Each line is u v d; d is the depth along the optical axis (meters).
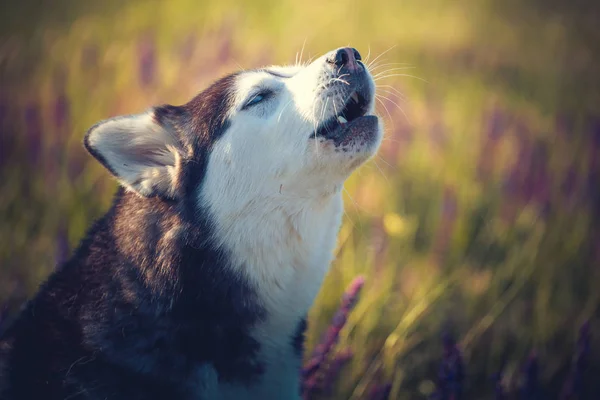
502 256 5.31
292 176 3.23
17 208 5.27
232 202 3.26
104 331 3.13
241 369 3.25
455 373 3.57
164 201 3.31
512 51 9.69
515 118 7.35
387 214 5.29
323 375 3.72
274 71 3.67
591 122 7.08
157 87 6.31
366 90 3.35
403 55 8.91
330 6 9.80
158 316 3.13
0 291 4.55
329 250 3.47
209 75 6.43
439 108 7.43
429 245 5.40
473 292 4.91
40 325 3.30
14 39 7.67
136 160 3.38
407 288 4.96
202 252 3.21
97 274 3.27
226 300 3.21
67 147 5.54
